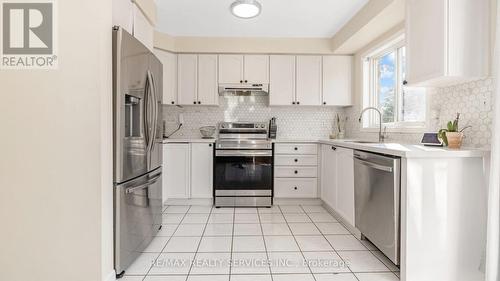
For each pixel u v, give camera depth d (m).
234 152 3.66
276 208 3.61
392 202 1.92
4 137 1.67
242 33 3.77
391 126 3.15
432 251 1.77
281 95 4.03
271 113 4.30
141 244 2.20
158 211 2.67
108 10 1.76
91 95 1.66
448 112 2.25
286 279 1.87
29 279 1.68
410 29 2.22
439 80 1.99
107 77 1.74
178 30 3.65
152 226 2.47
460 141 1.95
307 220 3.10
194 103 3.98
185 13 3.10
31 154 1.67
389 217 1.96
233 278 1.87
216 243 2.45
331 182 3.27
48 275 1.68
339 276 1.91
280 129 4.31
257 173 3.68
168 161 3.66
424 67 2.03
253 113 4.29
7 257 1.68
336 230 2.78
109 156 1.78
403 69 3.04
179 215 3.28
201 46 3.89
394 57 3.19
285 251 2.29
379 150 2.07
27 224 1.68
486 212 1.77
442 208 1.77
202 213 3.37
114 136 1.83
